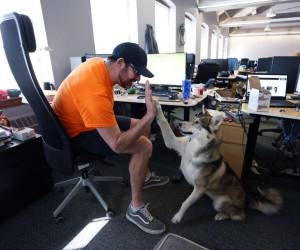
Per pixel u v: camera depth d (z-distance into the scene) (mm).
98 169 2178
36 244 1322
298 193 1877
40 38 2436
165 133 1734
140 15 4129
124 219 1524
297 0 6551
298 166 2305
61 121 1227
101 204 1604
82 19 2908
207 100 2439
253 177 2107
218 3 7012
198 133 1515
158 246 1041
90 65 1165
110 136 1101
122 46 1137
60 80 2684
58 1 2523
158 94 2209
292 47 13102
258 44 13781
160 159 2432
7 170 1475
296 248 1328
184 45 6660
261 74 2283
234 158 1958
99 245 1319
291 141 2602
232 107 2197
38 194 1728
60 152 1241
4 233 1402
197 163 1483
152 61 2412
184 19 6324
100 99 1059
